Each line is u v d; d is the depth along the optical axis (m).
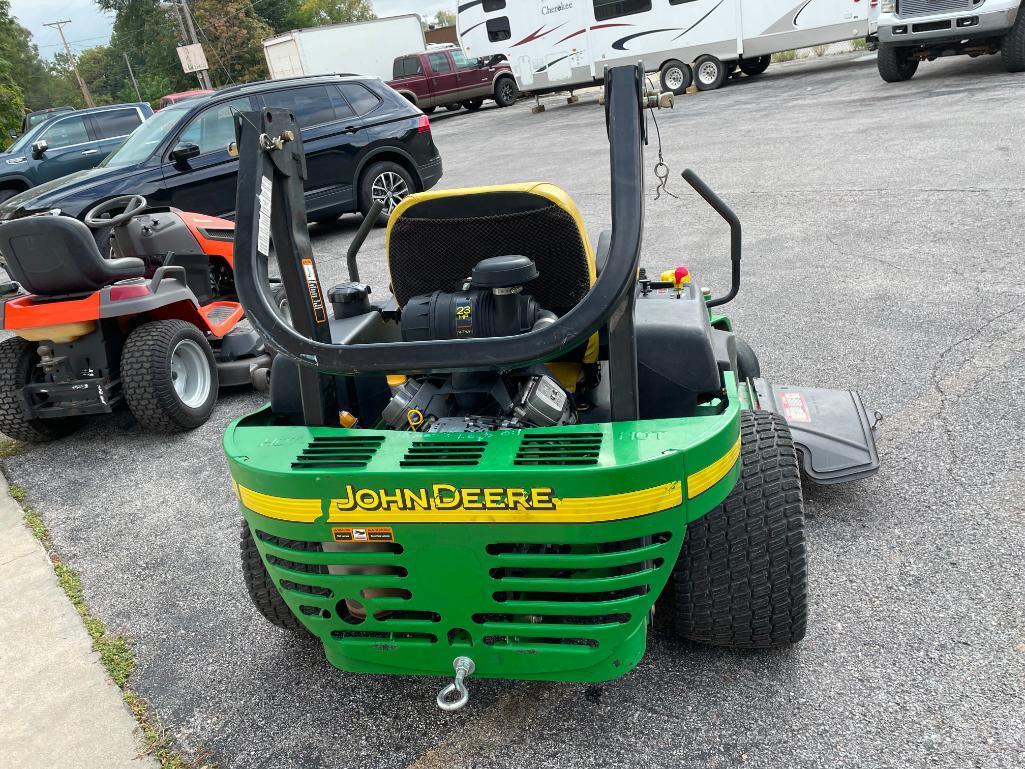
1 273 11.16
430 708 2.54
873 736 2.19
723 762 2.18
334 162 9.62
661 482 1.90
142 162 8.72
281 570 2.24
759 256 6.51
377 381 2.78
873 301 5.25
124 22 59.50
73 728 2.68
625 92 2.01
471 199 2.39
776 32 16.91
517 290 2.17
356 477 2.00
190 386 5.23
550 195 2.34
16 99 25.38
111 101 103.06
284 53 26.91
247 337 5.82
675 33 17.97
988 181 7.36
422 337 2.28
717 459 2.00
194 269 6.28
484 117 23.02
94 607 3.35
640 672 2.53
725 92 17.16
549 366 2.67
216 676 2.84
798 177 8.78
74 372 4.92
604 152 12.54
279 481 2.07
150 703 2.75
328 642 2.33
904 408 3.90
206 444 4.93
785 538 2.24
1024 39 12.09
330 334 2.56
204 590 3.38
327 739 2.48
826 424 3.28
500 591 2.08
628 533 1.92
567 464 1.90
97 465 4.84
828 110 12.58
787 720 2.29
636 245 1.91
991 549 2.87
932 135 9.47
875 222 6.85
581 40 19.36
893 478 3.38
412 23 28.48
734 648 2.56
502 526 1.95
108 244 5.93
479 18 21.17
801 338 4.88
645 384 2.33
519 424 2.24
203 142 9.04
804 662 2.48
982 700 2.26
